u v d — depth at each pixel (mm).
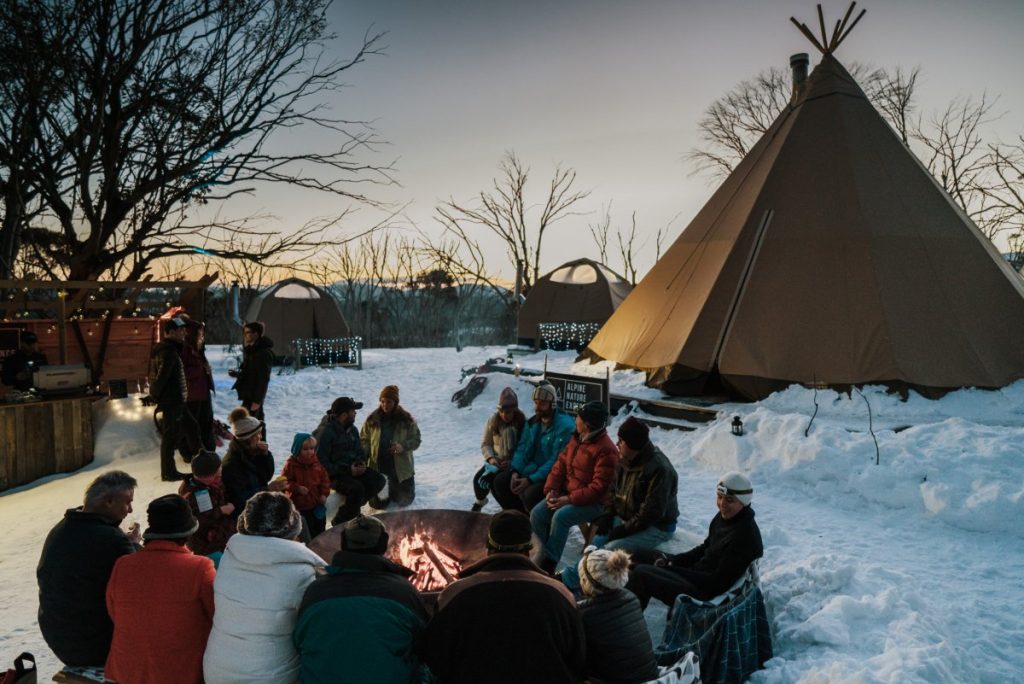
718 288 12562
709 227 13758
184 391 10258
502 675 3145
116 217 17016
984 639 4883
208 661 3586
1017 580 5906
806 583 5402
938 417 10086
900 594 5125
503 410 7461
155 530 3789
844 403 10703
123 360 13836
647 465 5812
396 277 60500
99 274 17234
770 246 12430
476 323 60375
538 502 6719
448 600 3346
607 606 3744
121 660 3693
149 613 3664
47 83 15750
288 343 23547
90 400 11469
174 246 17359
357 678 3252
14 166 16234
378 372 20891
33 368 11984
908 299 11398
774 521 7426
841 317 11461
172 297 16656
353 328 56562
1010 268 13039
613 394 12367
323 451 7293
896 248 11844
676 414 11250
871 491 7777
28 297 14469
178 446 10617
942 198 12656
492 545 3520
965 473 7488
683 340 12406
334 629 3299
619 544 5645
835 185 12594
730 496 4840
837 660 4398
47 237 18844
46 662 5254
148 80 17172
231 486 6109
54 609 3994
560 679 3164
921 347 11008
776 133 13898
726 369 11750
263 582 3529
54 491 10188
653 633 5211
